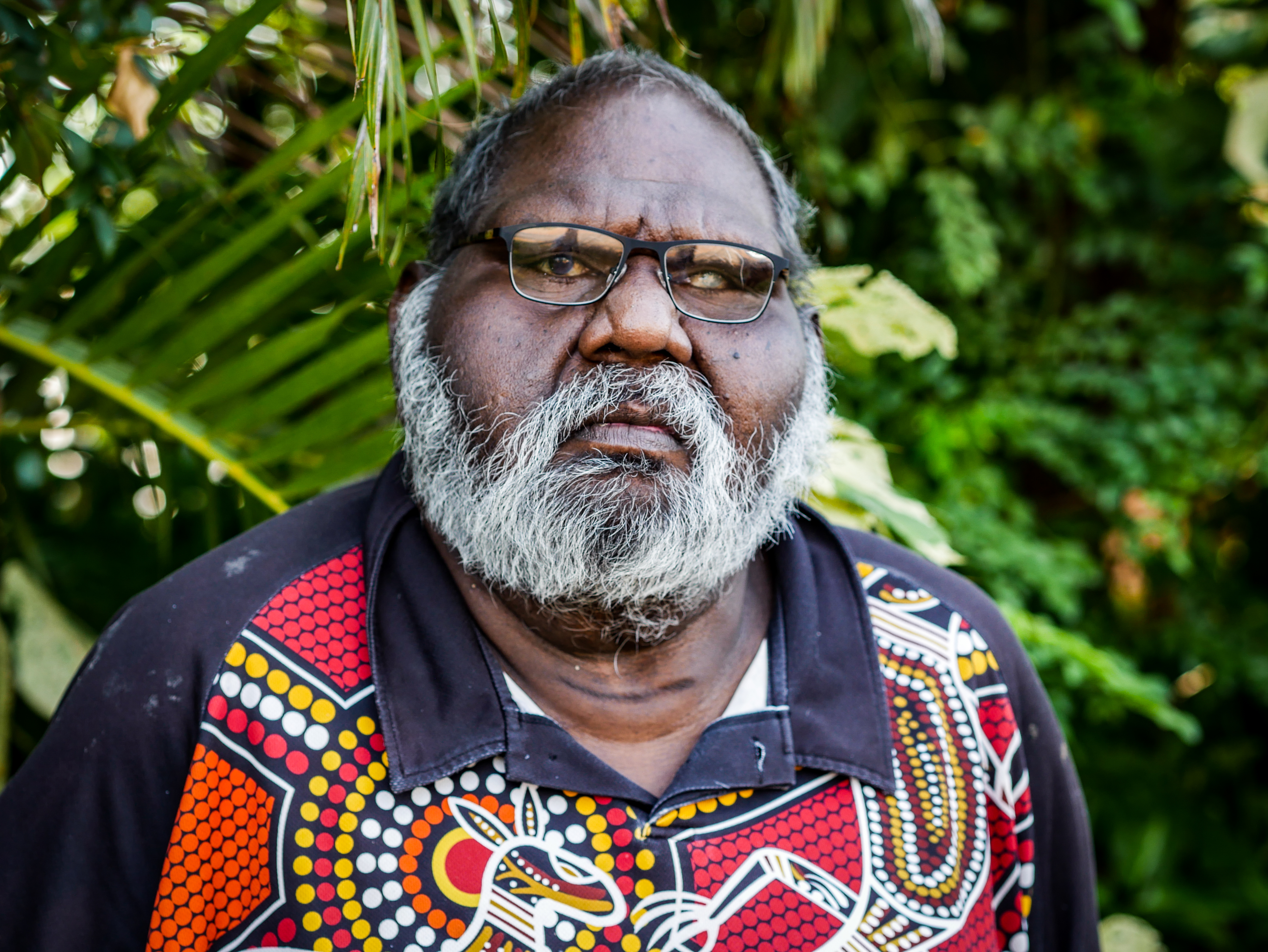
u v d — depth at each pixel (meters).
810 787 0.88
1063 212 2.66
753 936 0.83
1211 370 2.40
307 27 1.45
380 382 1.19
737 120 0.94
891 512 1.38
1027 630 1.67
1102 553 2.63
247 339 1.29
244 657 0.84
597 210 0.85
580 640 0.88
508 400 0.84
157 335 1.31
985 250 2.31
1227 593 2.71
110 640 0.87
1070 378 2.39
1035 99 2.58
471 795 0.82
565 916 0.80
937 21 1.44
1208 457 2.41
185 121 1.30
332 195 1.19
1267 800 2.70
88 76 1.14
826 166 2.19
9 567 1.40
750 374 0.87
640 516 0.82
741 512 0.87
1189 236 2.66
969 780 0.95
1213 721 2.73
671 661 0.89
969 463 2.24
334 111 1.05
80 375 1.22
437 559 0.90
